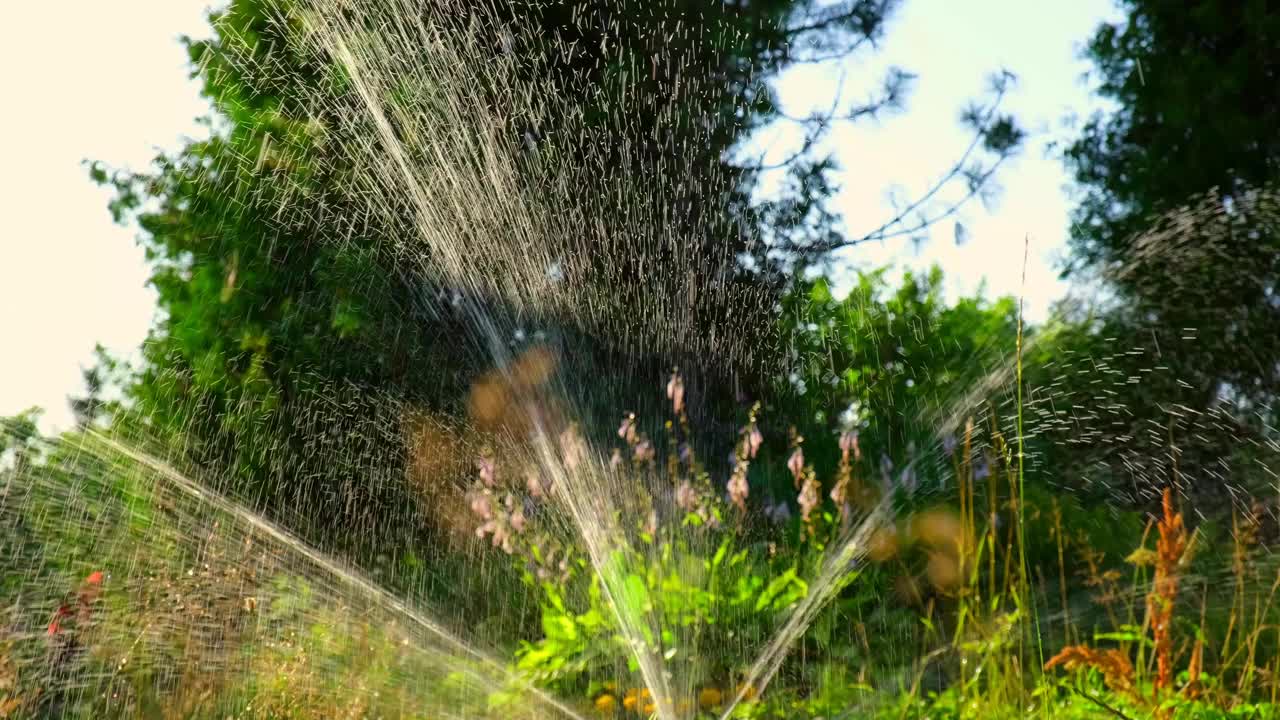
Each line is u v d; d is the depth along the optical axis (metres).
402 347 7.77
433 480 7.30
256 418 7.99
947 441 4.59
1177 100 9.52
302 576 5.69
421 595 5.45
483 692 3.90
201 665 4.20
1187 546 2.60
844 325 7.21
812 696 3.36
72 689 4.23
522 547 5.11
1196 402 5.82
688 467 5.35
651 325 7.64
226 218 8.41
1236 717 2.54
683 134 8.10
